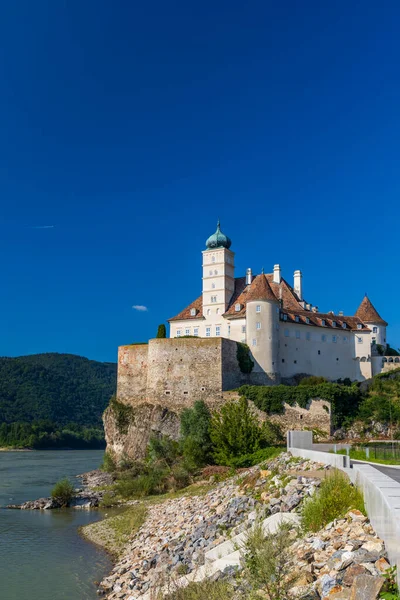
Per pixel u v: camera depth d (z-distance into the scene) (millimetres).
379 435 74062
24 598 28578
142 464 77125
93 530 44938
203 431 70562
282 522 20141
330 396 75688
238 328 91250
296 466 35219
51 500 58719
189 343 84438
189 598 17047
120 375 92250
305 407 76250
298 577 14945
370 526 16875
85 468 101375
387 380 85625
